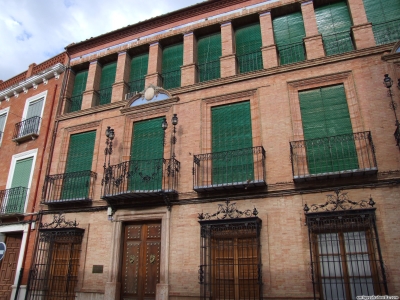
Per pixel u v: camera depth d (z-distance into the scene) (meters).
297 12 13.27
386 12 11.89
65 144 15.23
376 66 10.88
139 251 12.19
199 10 14.50
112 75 16.14
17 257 14.73
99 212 13.13
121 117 14.28
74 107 16.38
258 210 10.70
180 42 15.04
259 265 9.86
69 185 14.16
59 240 13.43
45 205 14.39
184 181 12.04
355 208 9.61
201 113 12.71
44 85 17.61
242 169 11.34
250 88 12.30
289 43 12.95
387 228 9.16
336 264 9.43
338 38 12.27
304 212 10.12
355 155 10.20
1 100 19.61
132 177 12.74
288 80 11.82
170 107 13.41
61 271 12.99
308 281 9.45
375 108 10.44
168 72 14.62
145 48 15.50
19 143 16.98
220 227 10.74
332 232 9.72
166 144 12.93
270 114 11.66
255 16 13.59
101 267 12.24
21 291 13.30
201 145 12.24
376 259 9.00
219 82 12.84
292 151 10.75
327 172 10.27
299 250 9.81
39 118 16.55
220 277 10.51
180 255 11.20
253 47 13.43
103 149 14.14
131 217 12.44
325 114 11.06
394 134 9.85
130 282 11.91
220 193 11.37
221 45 13.88
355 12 12.00
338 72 11.26
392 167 9.64
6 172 16.78
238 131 12.03
